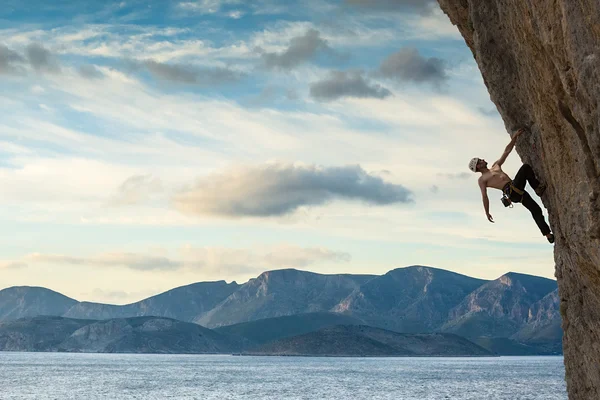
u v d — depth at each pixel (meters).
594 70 8.77
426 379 167.88
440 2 15.36
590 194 9.91
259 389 124.44
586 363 13.00
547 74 10.39
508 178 12.46
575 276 12.31
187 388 125.44
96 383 139.25
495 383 148.62
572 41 9.02
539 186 12.48
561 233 12.24
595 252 10.34
